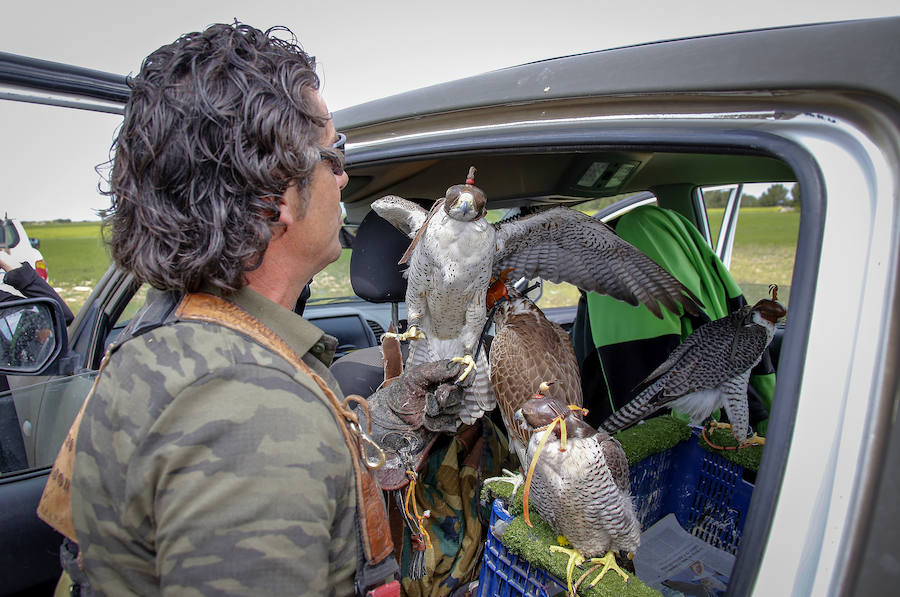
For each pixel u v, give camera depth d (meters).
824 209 0.73
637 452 1.74
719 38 0.91
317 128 0.82
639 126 0.99
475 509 1.73
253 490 0.62
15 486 1.38
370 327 3.31
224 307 0.76
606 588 1.15
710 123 0.90
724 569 1.74
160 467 0.63
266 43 0.79
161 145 0.70
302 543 0.64
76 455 0.70
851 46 0.76
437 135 1.37
